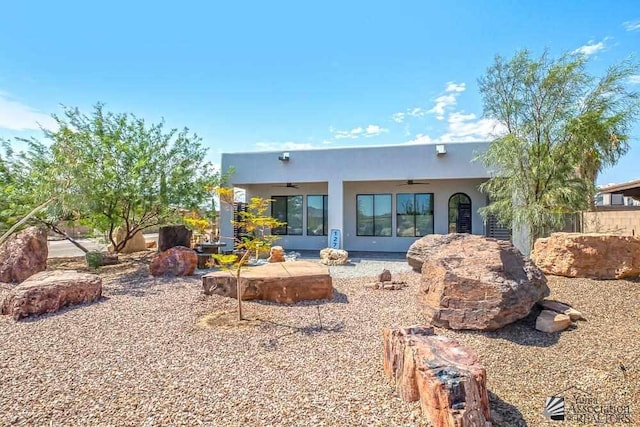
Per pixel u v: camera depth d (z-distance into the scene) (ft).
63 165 33.32
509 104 35.55
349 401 11.88
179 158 43.75
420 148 46.88
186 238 42.91
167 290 27.09
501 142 35.29
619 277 24.34
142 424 10.64
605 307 20.36
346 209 58.59
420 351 11.84
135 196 39.52
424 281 21.33
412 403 11.44
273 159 51.26
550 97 33.60
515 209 35.27
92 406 11.60
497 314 17.65
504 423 11.46
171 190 41.57
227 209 51.83
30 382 13.16
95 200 36.86
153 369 14.32
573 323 18.67
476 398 10.00
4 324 19.48
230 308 22.67
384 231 57.31
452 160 46.03
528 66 34.45
